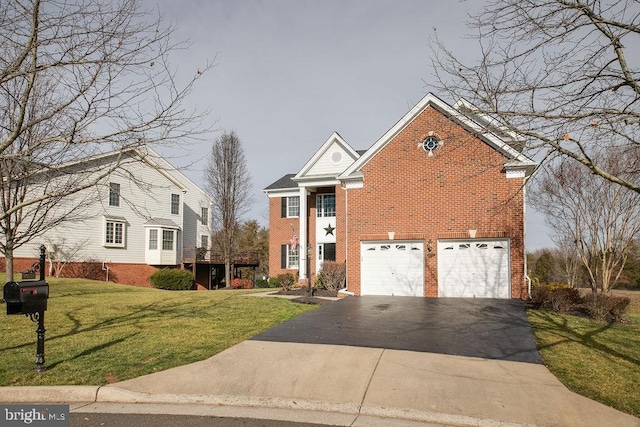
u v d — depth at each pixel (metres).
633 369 7.34
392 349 8.23
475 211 16.31
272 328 10.16
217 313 12.22
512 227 15.87
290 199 29.19
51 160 8.15
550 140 6.28
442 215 16.72
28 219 21.27
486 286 16.11
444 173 16.77
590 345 8.93
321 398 6.09
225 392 6.32
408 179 17.25
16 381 6.47
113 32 6.61
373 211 17.66
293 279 25.41
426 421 5.45
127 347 8.34
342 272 19.64
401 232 17.19
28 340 8.79
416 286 16.97
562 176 19.31
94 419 5.46
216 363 7.43
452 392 6.15
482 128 7.07
